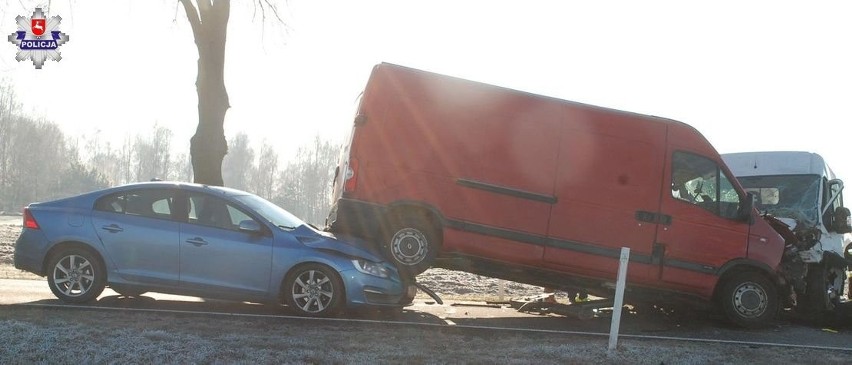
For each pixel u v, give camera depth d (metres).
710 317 11.06
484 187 9.48
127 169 85.50
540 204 9.52
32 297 9.49
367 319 8.84
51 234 8.80
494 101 9.62
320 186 79.44
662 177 9.71
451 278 17.52
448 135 9.53
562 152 9.60
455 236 9.45
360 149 9.46
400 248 9.52
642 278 9.64
